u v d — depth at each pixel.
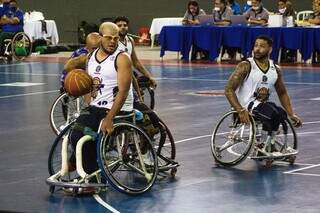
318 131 10.37
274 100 13.33
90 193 6.91
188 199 6.75
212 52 21.80
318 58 21.05
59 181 6.93
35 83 17.00
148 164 7.24
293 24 21.09
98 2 29.72
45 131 10.52
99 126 6.91
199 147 9.26
